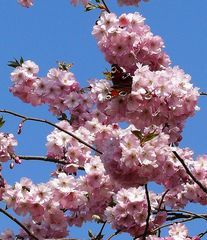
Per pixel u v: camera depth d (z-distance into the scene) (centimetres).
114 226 818
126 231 820
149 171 675
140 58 787
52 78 1011
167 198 1037
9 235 938
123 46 782
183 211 888
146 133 692
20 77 1005
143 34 793
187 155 941
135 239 840
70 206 906
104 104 736
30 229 937
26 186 896
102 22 790
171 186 876
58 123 988
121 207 810
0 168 906
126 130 698
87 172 902
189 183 986
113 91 670
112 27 780
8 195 887
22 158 939
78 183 909
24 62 1010
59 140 978
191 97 701
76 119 1009
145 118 687
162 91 675
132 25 794
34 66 1011
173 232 874
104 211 903
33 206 890
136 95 666
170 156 809
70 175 913
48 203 897
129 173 680
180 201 1032
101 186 905
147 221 775
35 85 1006
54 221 912
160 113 693
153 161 670
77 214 950
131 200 803
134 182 688
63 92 1009
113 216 820
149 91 673
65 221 913
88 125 982
